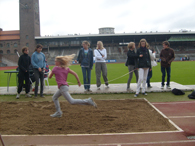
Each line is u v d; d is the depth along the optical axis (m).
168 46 7.82
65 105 5.86
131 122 4.32
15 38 60.38
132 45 7.27
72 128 4.06
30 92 8.09
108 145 3.30
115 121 4.41
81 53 7.83
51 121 4.51
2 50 60.94
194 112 5.07
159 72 16.66
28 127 4.16
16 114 5.06
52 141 3.48
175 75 13.70
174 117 4.73
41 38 59.78
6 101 6.68
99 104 5.93
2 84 11.60
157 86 8.62
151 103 6.07
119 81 11.57
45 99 6.96
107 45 65.38
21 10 60.06
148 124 4.19
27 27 60.03
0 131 3.95
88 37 60.72
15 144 3.39
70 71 4.45
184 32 59.03
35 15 61.28
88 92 7.67
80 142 3.42
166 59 7.76
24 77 7.31
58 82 4.30
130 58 7.61
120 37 61.25
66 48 63.62
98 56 7.96
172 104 5.89
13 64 60.22
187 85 8.66
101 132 3.82
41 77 7.31
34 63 7.03
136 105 5.72
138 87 6.98
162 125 4.12
